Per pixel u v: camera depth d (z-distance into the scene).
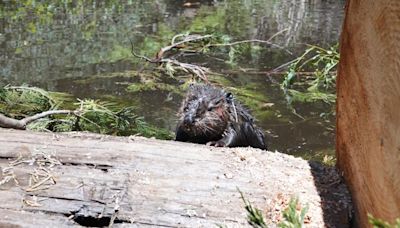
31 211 2.99
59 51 9.22
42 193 3.08
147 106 7.06
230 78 8.19
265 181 3.22
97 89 7.57
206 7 12.60
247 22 11.33
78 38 9.96
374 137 2.59
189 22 11.15
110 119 6.01
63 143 3.51
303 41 10.04
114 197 3.06
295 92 7.57
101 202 3.04
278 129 6.69
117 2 12.95
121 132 5.96
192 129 5.00
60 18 11.38
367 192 2.73
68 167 3.28
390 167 2.37
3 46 9.41
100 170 3.26
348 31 3.05
